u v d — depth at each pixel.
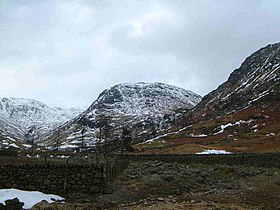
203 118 184.75
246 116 140.88
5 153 31.61
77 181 23.75
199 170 41.03
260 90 180.38
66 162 24.41
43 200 20.31
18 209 19.05
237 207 20.17
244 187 29.72
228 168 40.84
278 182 29.72
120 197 23.25
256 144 84.38
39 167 23.89
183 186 28.45
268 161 40.56
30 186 23.44
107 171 25.94
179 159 55.06
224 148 78.12
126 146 114.94
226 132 123.75
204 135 130.00
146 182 27.58
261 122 125.12
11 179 23.52
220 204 20.86
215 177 37.00
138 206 19.75
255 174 35.94
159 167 39.41
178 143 119.12
